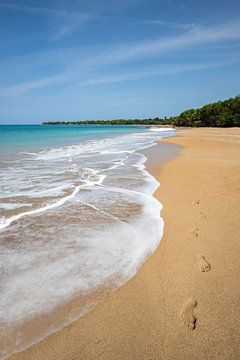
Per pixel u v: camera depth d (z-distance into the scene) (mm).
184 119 100000
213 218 5590
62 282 3543
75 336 2705
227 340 2619
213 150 18234
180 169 11258
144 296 3260
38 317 2945
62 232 5074
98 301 3189
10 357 2488
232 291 3285
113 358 2457
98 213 6117
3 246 4516
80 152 18391
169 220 5660
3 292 3328
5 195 7480
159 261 4039
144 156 16094
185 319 2865
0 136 37312
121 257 4176
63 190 8070
